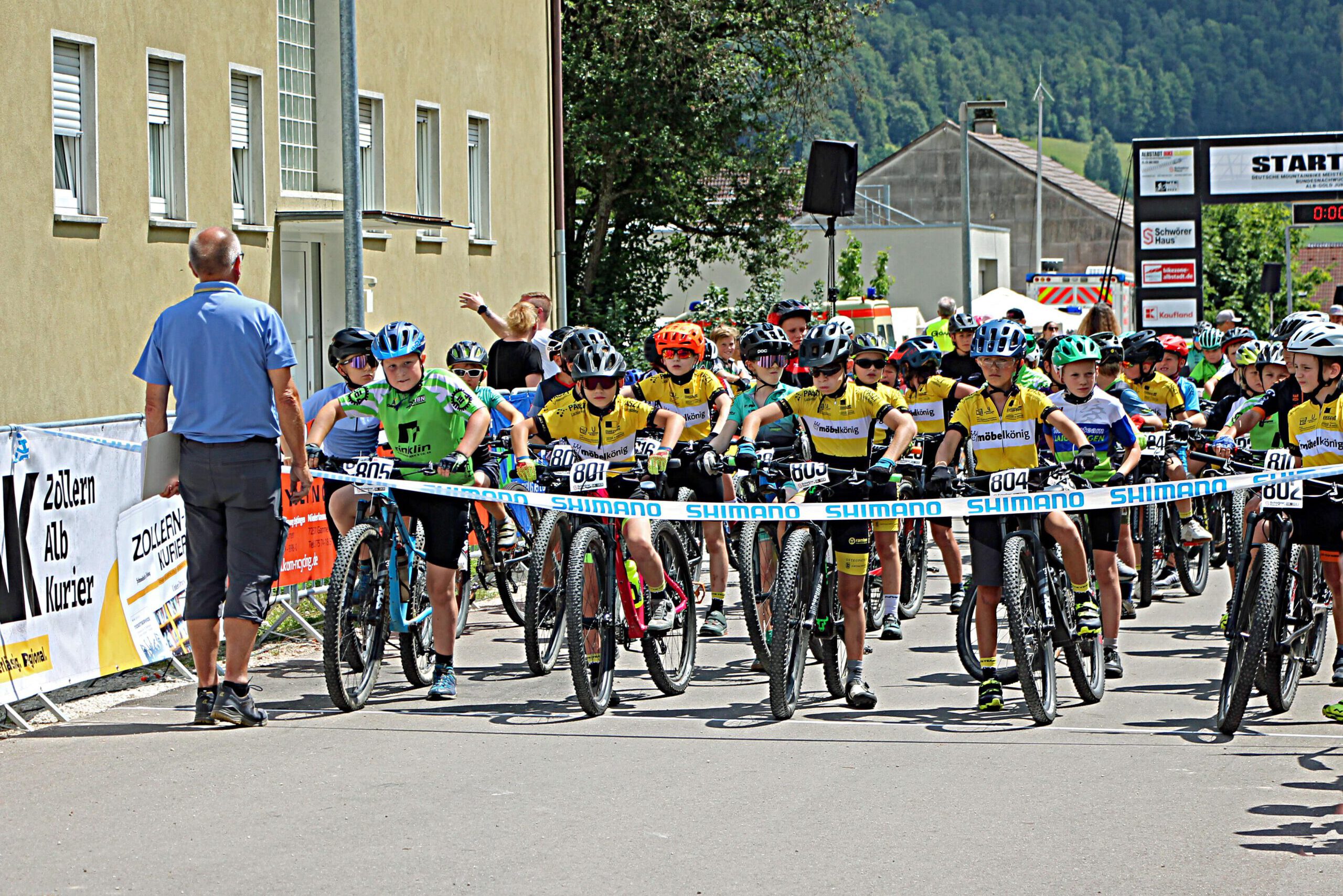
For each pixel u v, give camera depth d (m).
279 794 8.61
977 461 11.24
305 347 27.58
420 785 8.81
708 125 48.38
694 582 13.17
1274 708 10.68
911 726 10.46
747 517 10.81
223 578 10.61
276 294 26.30
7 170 20.30
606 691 11.01
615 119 48.19
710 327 26.17
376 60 28.78
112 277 22.25
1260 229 97.50
